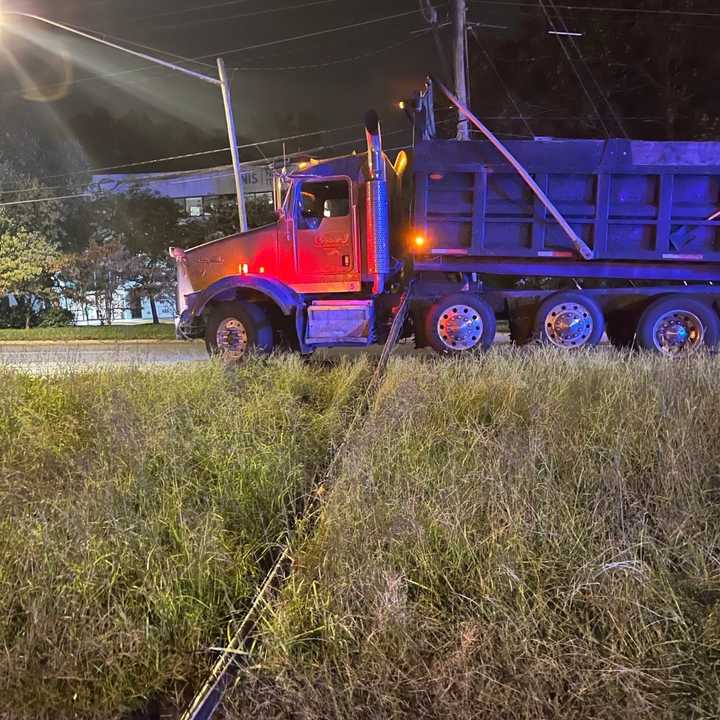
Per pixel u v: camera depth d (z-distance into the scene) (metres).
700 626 2.47
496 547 2.83
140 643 2.51
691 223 8.52
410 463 3.77
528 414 4.55
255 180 32.50
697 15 18.77
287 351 9.22
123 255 24.48
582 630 2.45
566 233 8.69
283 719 2.29
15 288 24.69
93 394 5.83
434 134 10.12
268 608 2.71
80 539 2.95
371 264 8.97
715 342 8.68
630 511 3.26
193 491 3.78
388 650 2.41
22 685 2.37
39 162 25.19
